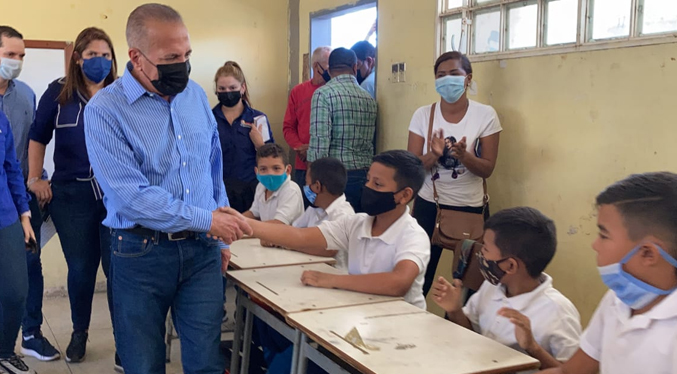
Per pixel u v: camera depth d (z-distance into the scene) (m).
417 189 2.20
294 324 1.82
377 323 1.80
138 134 1.88
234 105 3.83
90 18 4.45
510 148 3.16
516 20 3.12
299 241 2.42
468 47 3.41
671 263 1.20
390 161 2.17
